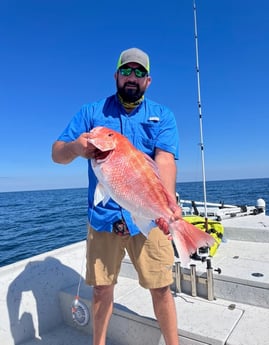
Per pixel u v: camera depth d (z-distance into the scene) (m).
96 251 2.15
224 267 2.93
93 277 2.15
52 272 3.04
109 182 1.72
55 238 11.81
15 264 2.88
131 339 2.53
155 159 2.15
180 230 1.69
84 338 2.76
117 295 2.87
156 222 1.74
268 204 20.52
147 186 1.74
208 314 2.44
